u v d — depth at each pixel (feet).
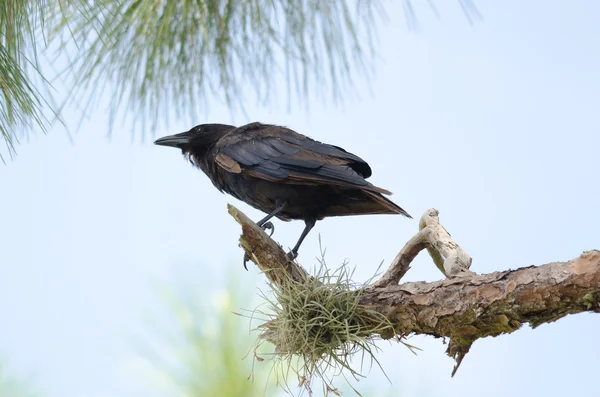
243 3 28.58
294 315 27.02
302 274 27.81
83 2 26.20
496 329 24.27
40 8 25.84
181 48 28.50
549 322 23.43
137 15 27.61
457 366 25.82
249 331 23.16
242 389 22.39
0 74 24.44
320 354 26.86
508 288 23.45
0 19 25.22
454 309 24.66
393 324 26.43
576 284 22.21
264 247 28.32
